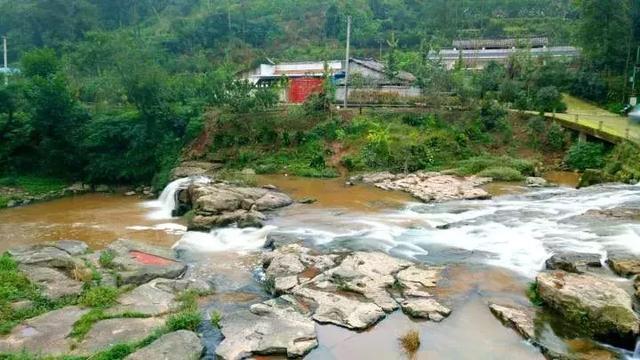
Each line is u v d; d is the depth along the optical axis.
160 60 55.53
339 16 71.62
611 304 12.03
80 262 17.20
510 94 39.03
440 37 66.50
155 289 15.30
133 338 12.33
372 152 33.50
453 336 12.14
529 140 34.41
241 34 69.62
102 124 38.00
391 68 47.97
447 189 26.89
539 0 72.38
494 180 29.41
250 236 21.08
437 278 15.16
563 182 28.42
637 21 41.47
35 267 16.88
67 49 58.81
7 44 67.38
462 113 36.88
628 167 26.70
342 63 51.84
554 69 44.66
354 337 12.22
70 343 12.07
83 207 31.30
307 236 19.78
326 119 37.66
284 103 42.75
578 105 42.03
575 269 14.62
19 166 37.19
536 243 17.23
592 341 11.77
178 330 12.56
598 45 42.59
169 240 22.58
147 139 37.69
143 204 31.81
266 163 35.03
